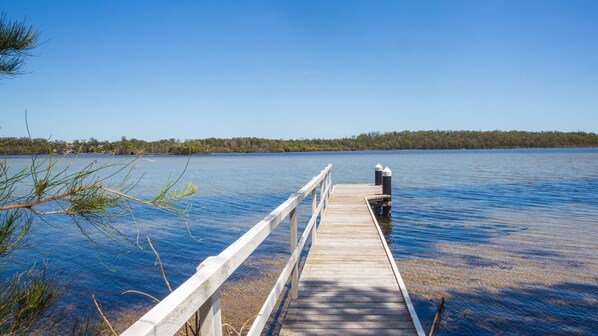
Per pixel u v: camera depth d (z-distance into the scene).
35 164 2.06
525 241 10.73
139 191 22.61
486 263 8.79
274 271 8.46
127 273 8.38
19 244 2.47
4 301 2.48
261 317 2.88
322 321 4.07
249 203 18.59
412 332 3.83
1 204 2.03
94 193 2.21
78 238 11.43
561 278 7.70
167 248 10.45
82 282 7.73
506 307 6.42
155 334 1.17
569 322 5.87
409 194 21.30
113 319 6.20
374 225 9.01
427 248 10.21
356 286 5.09
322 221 9.17
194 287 1.51
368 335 3.77
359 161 66.00
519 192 21.67
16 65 2.48
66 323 5.43
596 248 9.85
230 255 2.01
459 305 6.54
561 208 16.06
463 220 13.88
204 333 1.74
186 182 2.66
